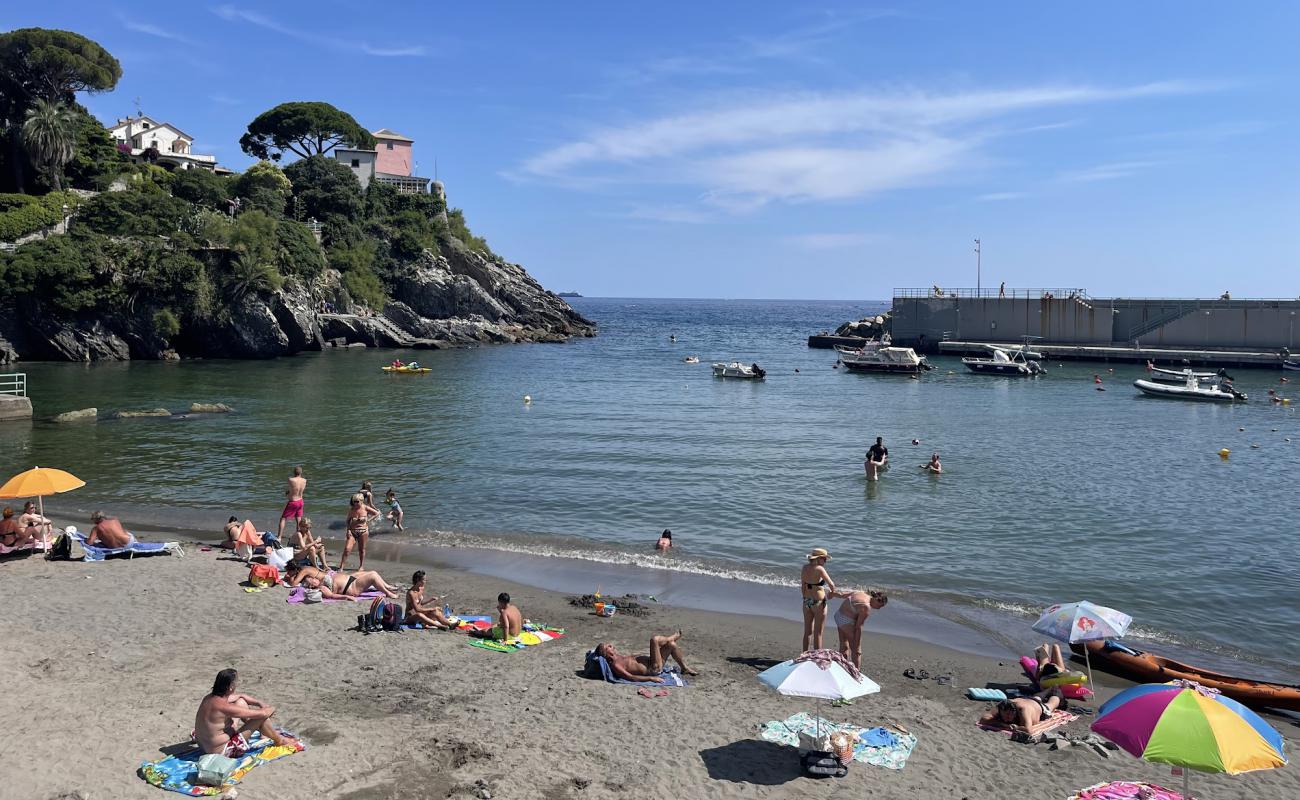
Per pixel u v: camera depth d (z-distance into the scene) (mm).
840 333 125312
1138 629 18719
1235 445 42969
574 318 141250
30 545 21891
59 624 16906
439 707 13633
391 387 65188
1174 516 28375
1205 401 62094
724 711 13883
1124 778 11953
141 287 83875
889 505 29719
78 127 93625
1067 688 14648
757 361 97312
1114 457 39312
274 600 18766
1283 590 21188
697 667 15984
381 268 115625
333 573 20125
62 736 11914
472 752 12039
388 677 14828
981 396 64875
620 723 13273
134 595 18812
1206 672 15406
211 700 11391
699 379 75500
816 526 27062
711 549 24531
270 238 93812
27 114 88875
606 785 11328
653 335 152625
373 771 11375
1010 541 25438
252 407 53156
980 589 21234
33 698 13242
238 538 22469
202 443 40219
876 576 22219
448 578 21500
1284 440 44625
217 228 89750
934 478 34281
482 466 35406
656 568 22641
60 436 41781
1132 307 96375
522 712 13555
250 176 110750
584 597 20016
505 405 55656
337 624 17453
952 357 99375
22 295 78750
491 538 25266
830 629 18562
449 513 28109
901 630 18484
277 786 10859
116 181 96438
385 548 24188
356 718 13070
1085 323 97812
